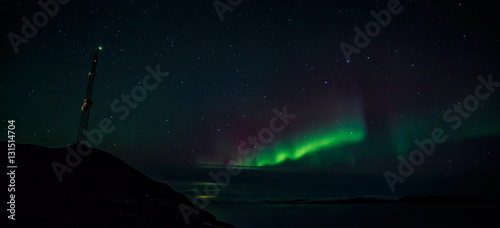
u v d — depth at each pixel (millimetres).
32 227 3008
